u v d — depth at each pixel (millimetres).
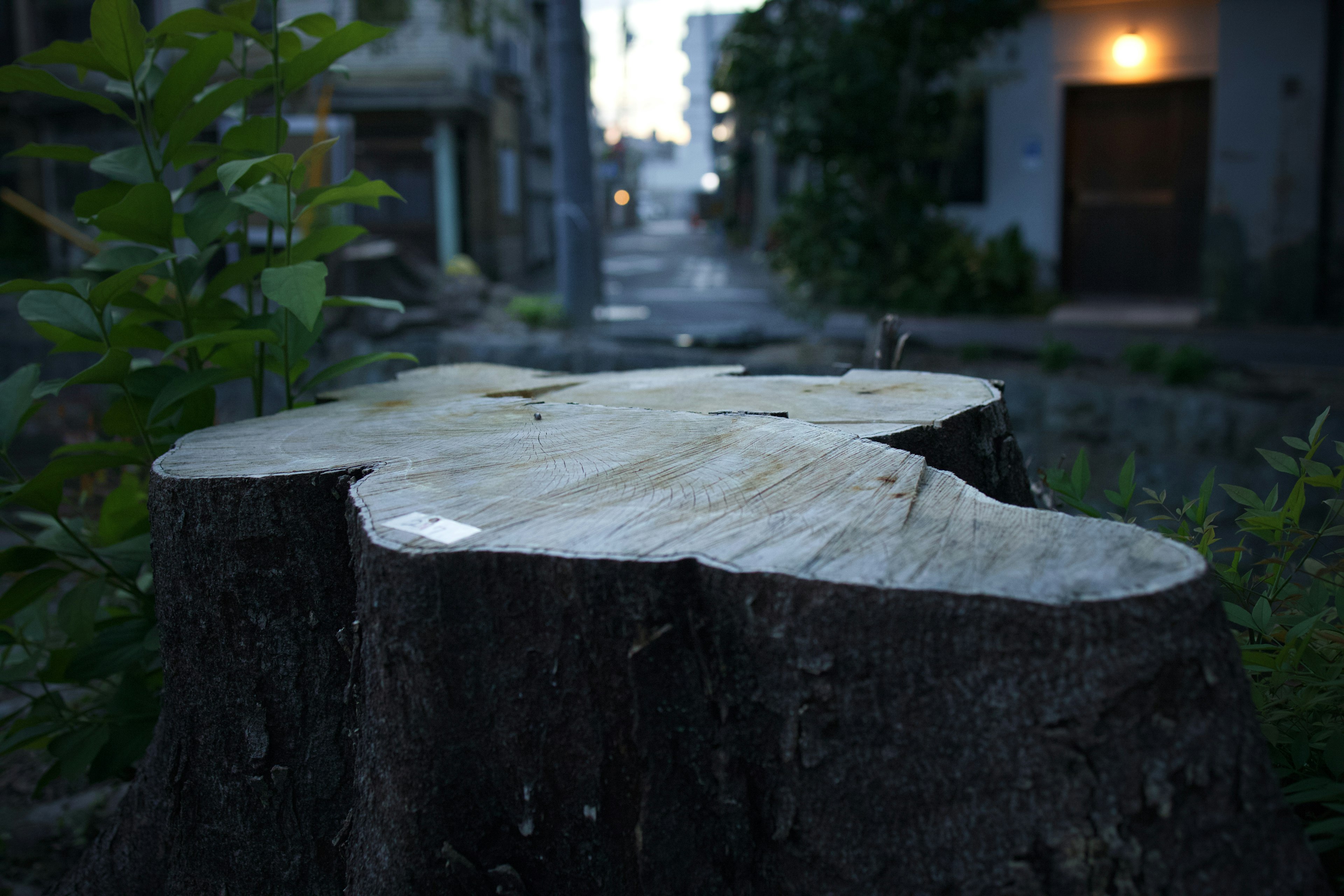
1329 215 10781
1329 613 1808
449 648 1400
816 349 8812
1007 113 12445
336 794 1790
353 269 9500
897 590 1175
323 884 1810
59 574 2299
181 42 2584
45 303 2289
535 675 1391
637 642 1312
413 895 1479
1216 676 1149
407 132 15688
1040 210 12516
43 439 8125
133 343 2416
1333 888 1373
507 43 17797
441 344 8805
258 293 4012
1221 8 10938
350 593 1754
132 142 15422
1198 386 7492
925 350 8883
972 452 2127
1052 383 7621
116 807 3127
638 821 1389
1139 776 1136
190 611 1791
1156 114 12164
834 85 9766
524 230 20875
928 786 1218
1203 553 1915
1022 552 1256
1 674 2410
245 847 1831
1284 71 10758
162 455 2008
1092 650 1121
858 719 1235
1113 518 2031
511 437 1952
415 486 1624
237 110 2783
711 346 8945
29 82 2318
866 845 1269
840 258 10031
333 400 2504
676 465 1691
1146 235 12445
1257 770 1169
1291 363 8398
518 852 1472
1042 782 1161
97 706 2578
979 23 10609
